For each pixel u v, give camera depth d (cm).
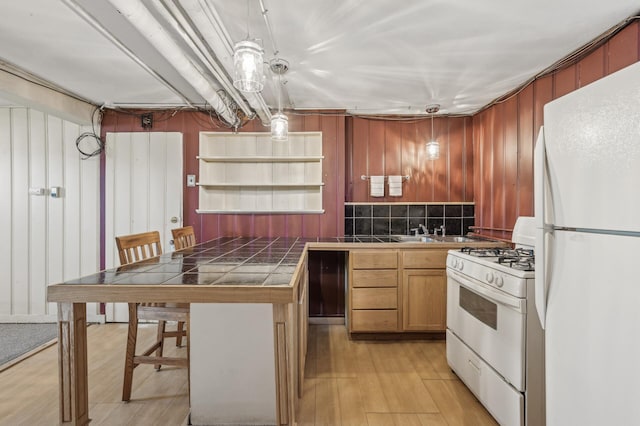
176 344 267
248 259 188
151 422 172
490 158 304
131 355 189
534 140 246
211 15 148
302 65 223
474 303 188
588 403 110
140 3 139
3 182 316
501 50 204
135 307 189
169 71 240
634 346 95
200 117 321
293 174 325
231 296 129
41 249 318
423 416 177
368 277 273
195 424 168
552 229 126
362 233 332
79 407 141
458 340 210
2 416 176
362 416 177
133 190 318
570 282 117
